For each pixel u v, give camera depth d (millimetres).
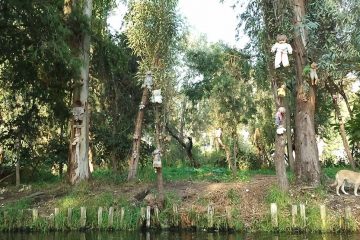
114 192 15805
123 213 13664
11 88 18391
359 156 24359
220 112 27281
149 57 18656
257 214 13211
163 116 18781
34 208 14430
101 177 18859
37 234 13125
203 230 13219
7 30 15234
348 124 18812
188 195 14734
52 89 17969
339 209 12953
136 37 18562
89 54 18469
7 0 13734
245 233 12703
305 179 14742
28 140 20672
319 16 14898
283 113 14031
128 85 23734
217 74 27891
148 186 16188
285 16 14898
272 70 14781
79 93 18062
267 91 26781
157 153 14125
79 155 17812
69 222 13633
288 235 12156
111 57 20547
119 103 23766
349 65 15664
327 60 14633
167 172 20359
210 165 28266
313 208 12820
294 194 13773
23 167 21531
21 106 19969
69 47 16766
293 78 16656
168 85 18828
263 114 28578
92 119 23859
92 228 13633
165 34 18469
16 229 13633
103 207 14125
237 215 13258
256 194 14164
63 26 15703
